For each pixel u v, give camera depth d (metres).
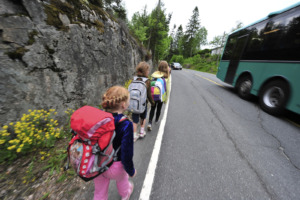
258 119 3.27
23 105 1.76
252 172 1.70
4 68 1.58
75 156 0.77
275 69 3.59
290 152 2.11
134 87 1.82
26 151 1.66
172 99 4.80
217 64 21.02
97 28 3.47
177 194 1.40
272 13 3.81
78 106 2.78
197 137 2.46
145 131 2.65
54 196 1.29
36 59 1.91
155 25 12.81
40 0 2.05
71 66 2.55
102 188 1.06
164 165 1.78
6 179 1.40
